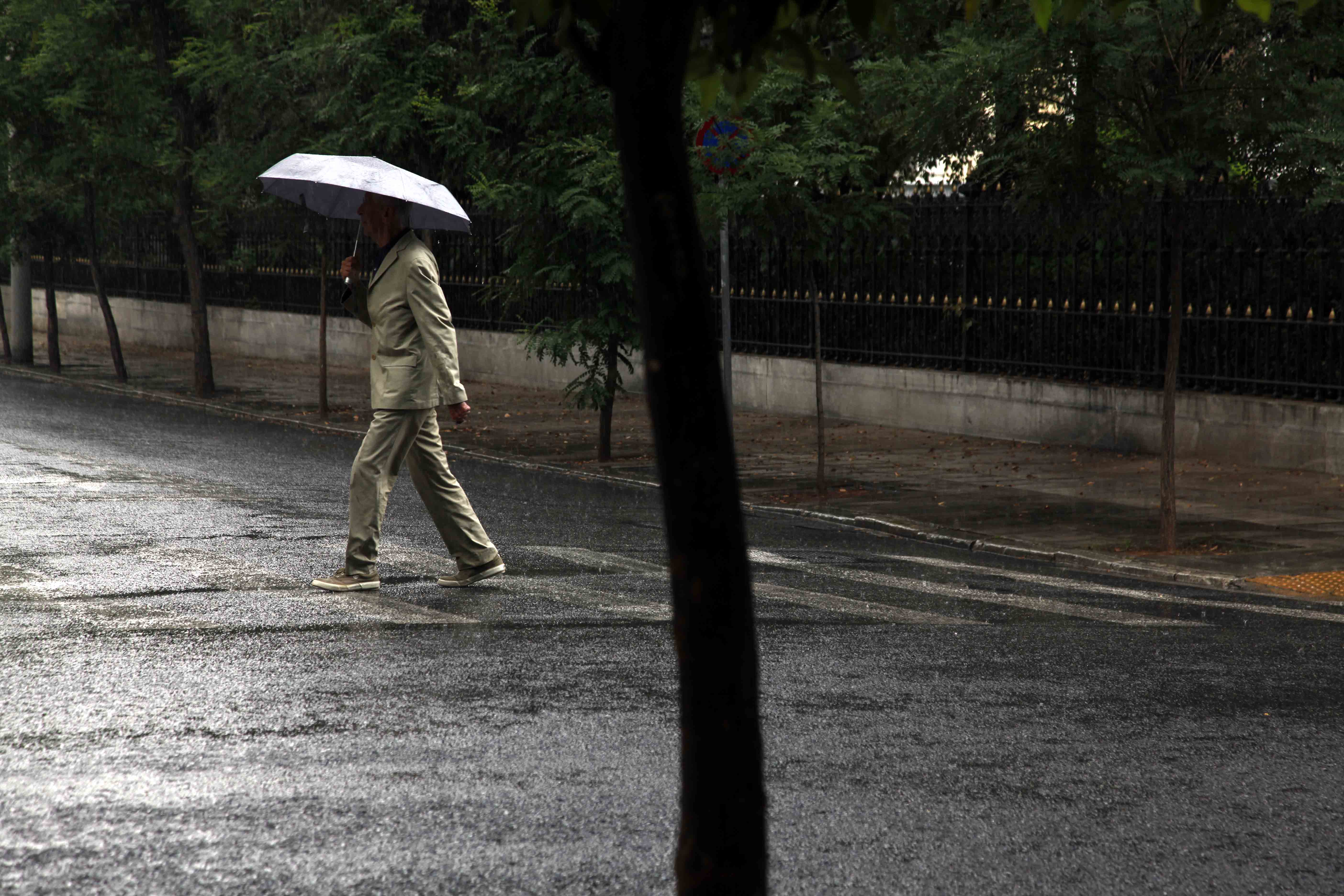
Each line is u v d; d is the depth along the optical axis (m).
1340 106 16.08
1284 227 22.89
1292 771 8.30
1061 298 26.33
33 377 39.34
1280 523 18.22
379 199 13.15
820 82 20.94
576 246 24.12
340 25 29.95
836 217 21.02
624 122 3.77
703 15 4.73
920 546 17.09
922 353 29.06
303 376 40.47
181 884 6.34
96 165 36.19
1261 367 23.42
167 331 51.03
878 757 8.38
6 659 10.23
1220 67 16.53
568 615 12.14
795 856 6.83
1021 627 12.23
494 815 7.26
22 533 15.74
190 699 9.30
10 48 37.59
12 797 7.39
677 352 3.76
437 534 16.44
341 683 9.77
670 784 7.78
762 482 22.08
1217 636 12.01
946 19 18.09
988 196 27.42
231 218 39.19
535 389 37.00
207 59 32.25
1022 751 8.55
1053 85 16.33
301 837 6.92
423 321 12.88
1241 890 6.54
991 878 6.61
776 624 12.12
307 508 18.19
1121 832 7.24
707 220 20.89
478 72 29.66
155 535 15.86
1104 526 18.05
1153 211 24.67
